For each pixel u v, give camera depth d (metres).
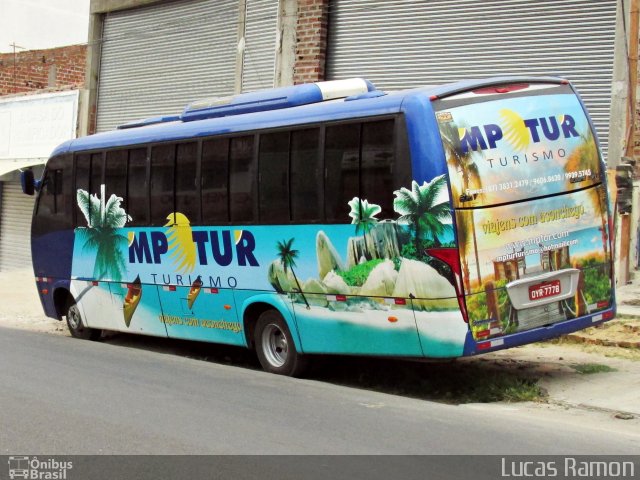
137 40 20.22
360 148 8.77
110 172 12.28
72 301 13.52
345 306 8.97
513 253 8.28
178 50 19.14
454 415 7.90
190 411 7.83
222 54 18.06
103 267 12.48
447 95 8.25
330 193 9.08
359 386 9.76
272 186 9.76
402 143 8.31
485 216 8.16
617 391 8.77
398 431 7.16
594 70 12.47
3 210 24.06
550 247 8.52
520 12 13.31
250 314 10.31
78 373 9.81
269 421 7.47
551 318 8.52
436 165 8.06
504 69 13.51
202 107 11.20
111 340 13.68
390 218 8.44
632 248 12.28
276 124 9.73
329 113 9.13
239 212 10.20
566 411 8.20
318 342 9.39
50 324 15.68
